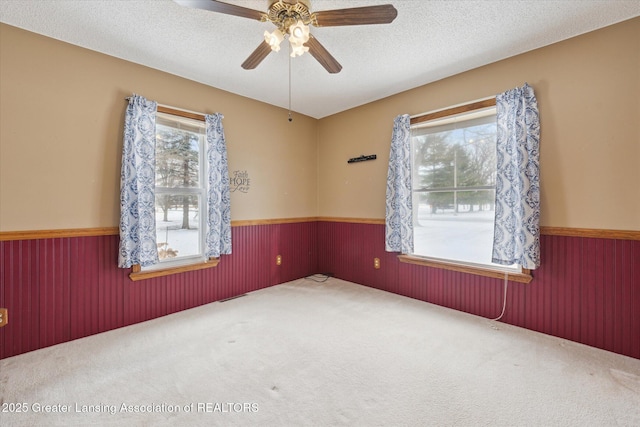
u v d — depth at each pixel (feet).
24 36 7.15
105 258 8.37
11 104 7.00
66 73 7.74
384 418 4.96
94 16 6.71
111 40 7.70
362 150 12.76
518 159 8.14
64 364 6.61
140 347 7.38
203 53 8.40
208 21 6.95
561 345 7.44
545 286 8.09
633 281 6.87
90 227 8.12
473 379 6.03
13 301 7.02
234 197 11.50
